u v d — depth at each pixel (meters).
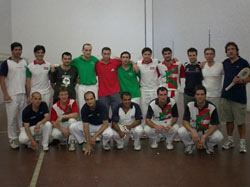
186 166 2.85
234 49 3.21
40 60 3.76
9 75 3.59
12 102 3.60
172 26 9.83
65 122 3.63
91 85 3.98
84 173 2.71
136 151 3.41
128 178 2.56
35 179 2.58
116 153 3.34
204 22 7.10
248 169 2.73
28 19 9.95
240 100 3.25
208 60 3.46
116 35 10.44
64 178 2.59
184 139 3.29
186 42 8.51
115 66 3.92
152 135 3.49
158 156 3.20
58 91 3.63
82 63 3.93
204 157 3.13
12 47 3.55
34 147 3.40
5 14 9.14
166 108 3.48
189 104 3.31
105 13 10.32
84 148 3.47
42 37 10.09
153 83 3.96
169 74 3.86
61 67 3.84
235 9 5.54
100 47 10.42
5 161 3.10
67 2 10.13
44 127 3.44
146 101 3.97
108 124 3.59
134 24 10.47
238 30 5.45
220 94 3.52
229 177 2.54
